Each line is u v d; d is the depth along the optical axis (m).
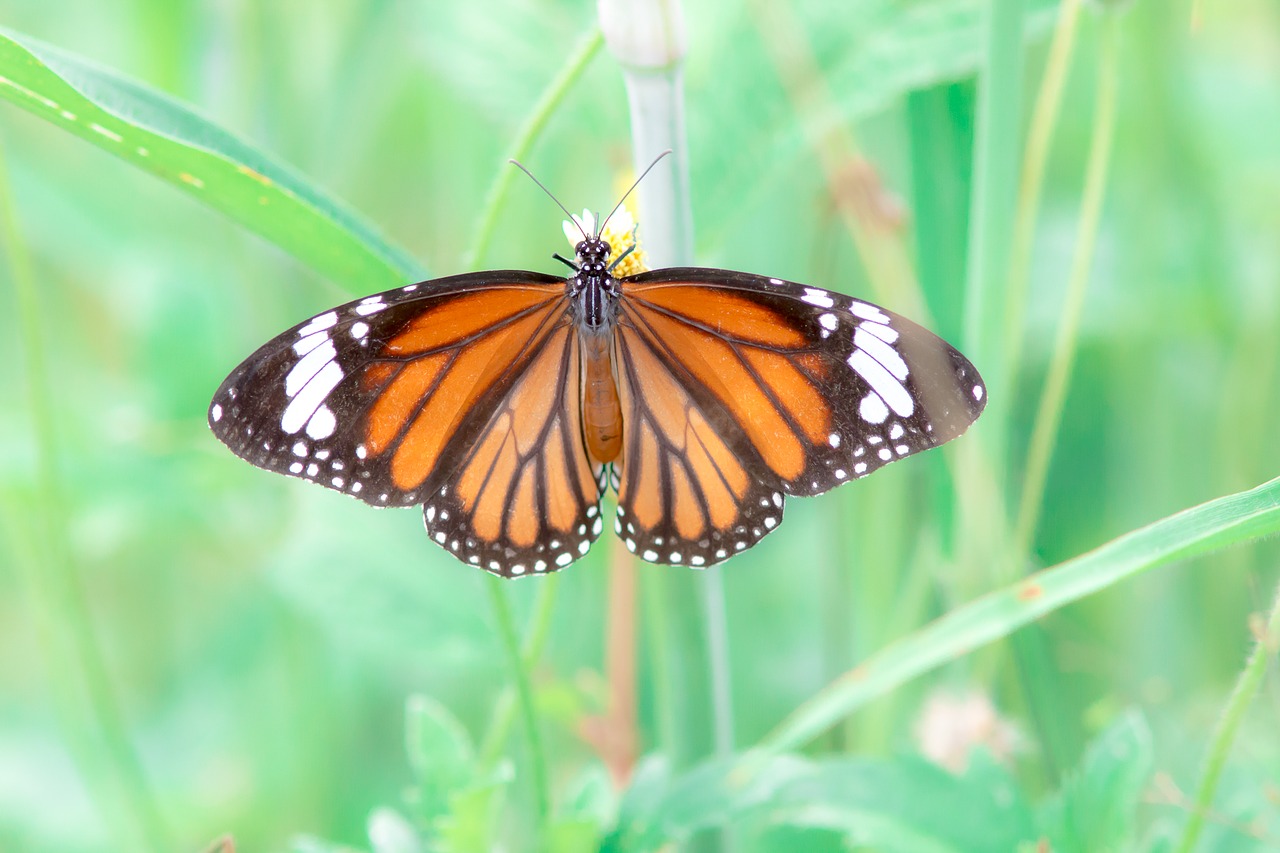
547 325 0.99
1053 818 0.98
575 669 1.04
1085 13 1.04
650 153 0.97
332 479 0.98
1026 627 1.01
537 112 0.97
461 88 1.02
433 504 0.99
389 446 0.99
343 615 1.01
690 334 0.99
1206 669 1.03
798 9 0.99
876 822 0.98
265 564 1.04
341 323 0.98
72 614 1.03
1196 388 1.04
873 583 1.04
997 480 1.00
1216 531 0.95
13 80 0.95
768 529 0.99
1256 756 1.00
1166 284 1.04
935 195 1.01
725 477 0.99
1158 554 0.96
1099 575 0.96
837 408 0.98
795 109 0.99
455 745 0.98
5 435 1.04
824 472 0.99
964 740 1.01
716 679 0.99
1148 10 1.03
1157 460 1.04
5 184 1.01
